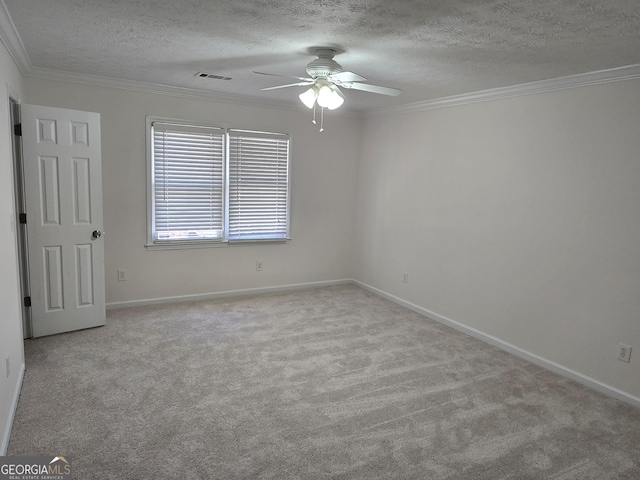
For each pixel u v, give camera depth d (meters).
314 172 5.66
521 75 3.38
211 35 2.72
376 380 3.31
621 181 3.10
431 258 4.80
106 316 4.44
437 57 2.99
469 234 4.33
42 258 3.75
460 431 2.69
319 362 3.58
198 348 3.75
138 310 4.67
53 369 3.26
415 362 3.66
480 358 3.79
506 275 3.97
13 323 2.82
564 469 2.38
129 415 2.71
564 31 2.36
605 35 2.39
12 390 2.66
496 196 4.03
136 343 3.80
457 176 4.43
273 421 2.71
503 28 2.36
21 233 3.65
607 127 3.16
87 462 2.27
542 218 3.64
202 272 5.13
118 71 3.90
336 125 5.71
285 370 3.41
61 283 3.88
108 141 4.40
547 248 3.61
